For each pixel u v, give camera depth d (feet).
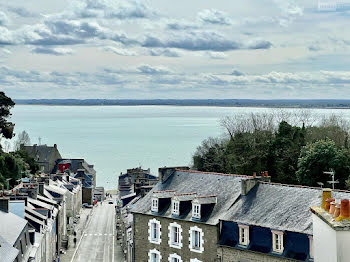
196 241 208.13
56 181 495.00
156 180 416.05
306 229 174.70
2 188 405.59
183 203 215.72
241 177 214.69
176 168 246.47
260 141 414.00
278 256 179.83
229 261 195.72
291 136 406.41
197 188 224.53
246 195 204.85
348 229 80.12
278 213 188.03
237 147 428.97
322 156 327.26
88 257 348.59
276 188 199.21
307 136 405.39
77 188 548.72
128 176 607.37
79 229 461.78
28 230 244.83
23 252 224.74
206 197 210.38
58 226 353.31
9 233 210.18
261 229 187.93
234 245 194.08
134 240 230.68
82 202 649.61
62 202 394.11
